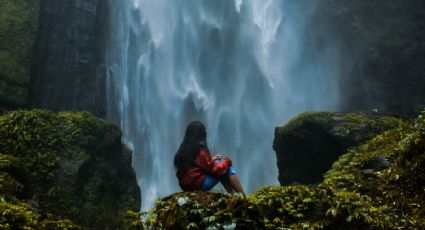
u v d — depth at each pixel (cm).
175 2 2520
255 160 2517
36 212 472
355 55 2667
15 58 1542
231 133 2517
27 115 1045
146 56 2309
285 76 2750
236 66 2661
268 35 2792
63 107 1784
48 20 1820
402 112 2475
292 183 1352
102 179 1149
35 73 1706
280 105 2686
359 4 2723
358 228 334
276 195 356
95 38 2020
